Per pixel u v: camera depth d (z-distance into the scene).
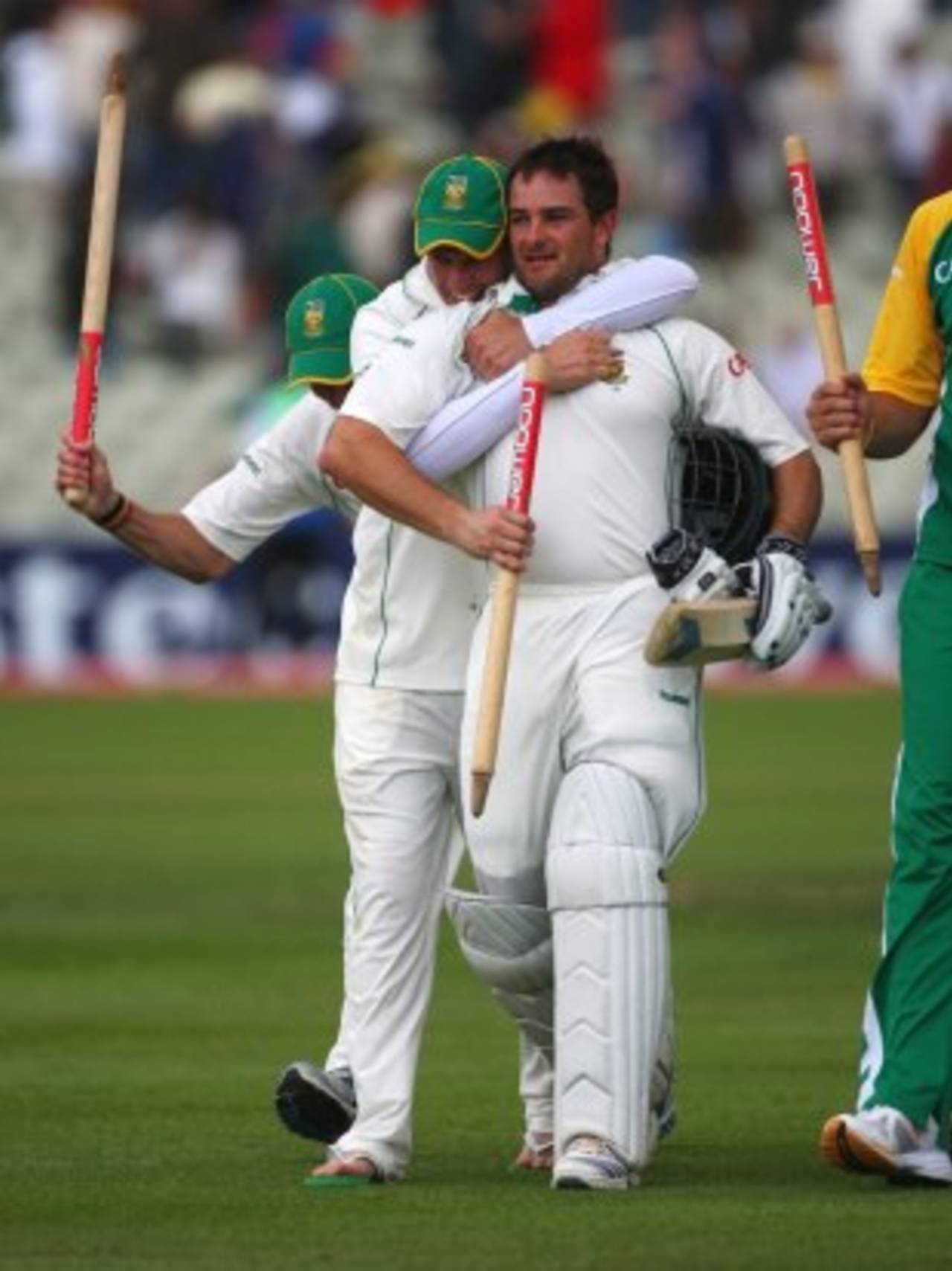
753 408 25.92
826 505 85.00
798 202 26.08
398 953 26.20
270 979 39.34
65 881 48.97
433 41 95.81
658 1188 25.34
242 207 90.00
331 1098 26.33
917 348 26.19
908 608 25.81
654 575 25.39
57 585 84.12
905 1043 25.39
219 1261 22.47
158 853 52.25
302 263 85.94
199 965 40.53
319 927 44.03
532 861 25.75
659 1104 26.53
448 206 26.28
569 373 25.41
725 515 26.03
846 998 37.59
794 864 50.38
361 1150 25.86
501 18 93.38
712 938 42.72
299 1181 25.95
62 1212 24.53
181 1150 27.59
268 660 84.12
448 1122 29.34
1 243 93.56
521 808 25.64
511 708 25.58
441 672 26.33
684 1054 33.41
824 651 84.00
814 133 93.19
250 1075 32.00
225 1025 35.62
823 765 65.38
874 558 25.52
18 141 93.56
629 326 25.78
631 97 95.00
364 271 86.00
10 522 89.38
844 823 55.75
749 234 92.31
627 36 96.75
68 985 38.91
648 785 25.27
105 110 25.81
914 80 92.69
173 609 84.25
